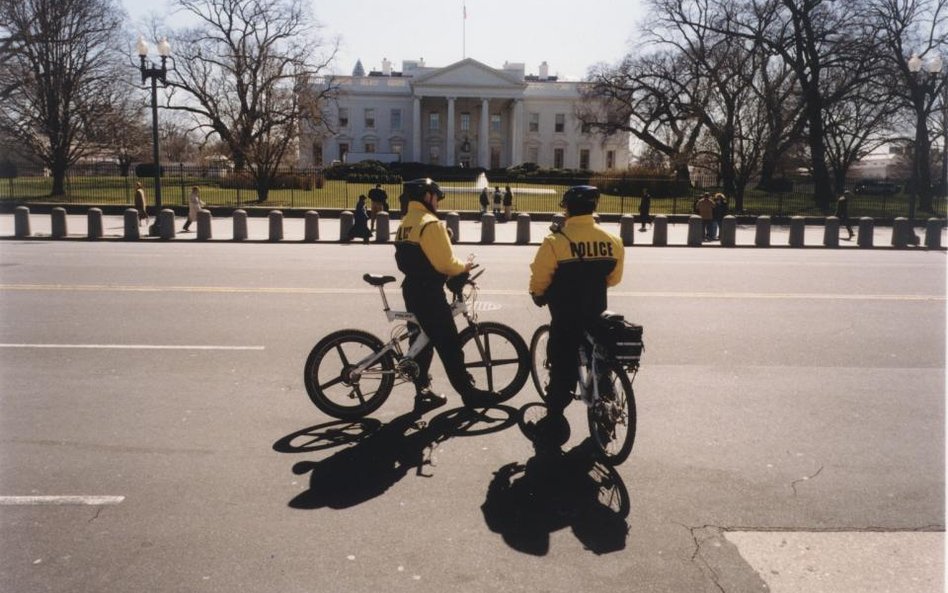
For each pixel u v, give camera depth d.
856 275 14.60
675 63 50.62
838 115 51.34
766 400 6.13
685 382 6.64
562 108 90.12
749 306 10.60
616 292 11.88
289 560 3.55
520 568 3.50
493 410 5.85
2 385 6.33
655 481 4.51
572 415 5.80
